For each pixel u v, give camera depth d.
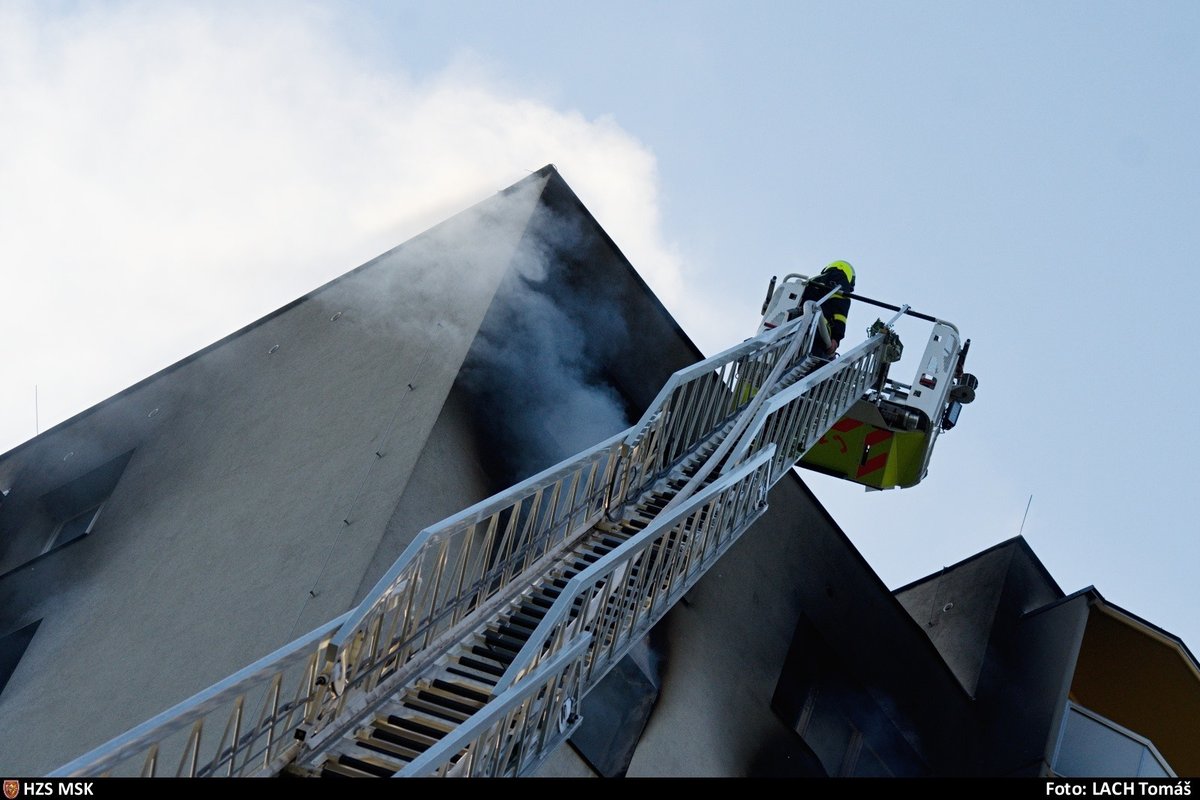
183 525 13.83
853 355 14.23
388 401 12.83
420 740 7.46
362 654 7.68
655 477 10.97
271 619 10.98
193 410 16.48
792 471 15.91
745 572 15.12
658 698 13.26
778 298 16.50
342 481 12.09
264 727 7.01
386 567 10.89
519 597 9.05
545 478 9.26
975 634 19.12
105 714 11.61
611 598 8.70
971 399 16.78
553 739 7.75
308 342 15.53
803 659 15.77
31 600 15.12
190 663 11.34
